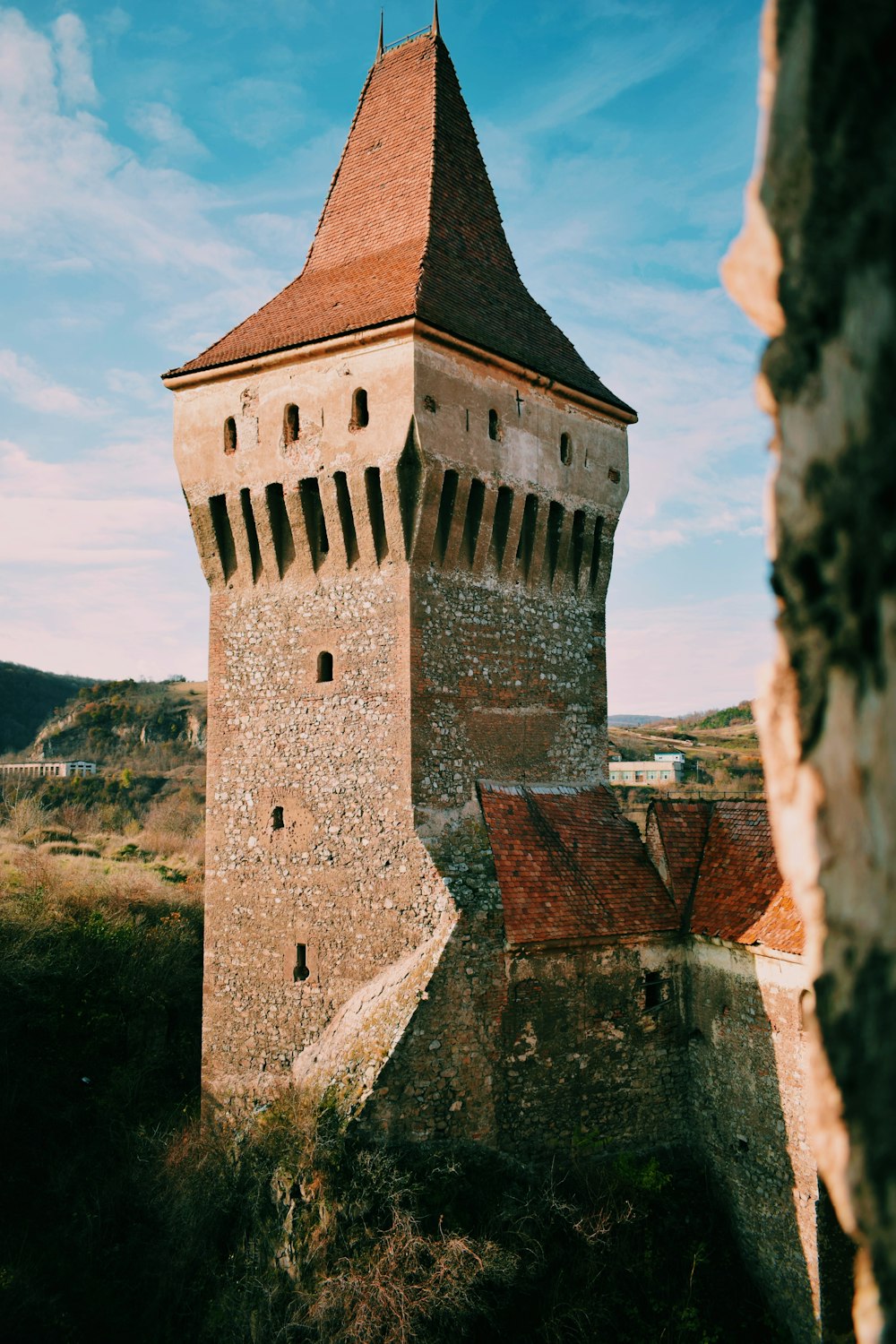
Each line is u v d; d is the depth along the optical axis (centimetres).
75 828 6819
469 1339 1570
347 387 2105
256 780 2267
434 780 2062
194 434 2355
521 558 2359
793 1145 1783
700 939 2086
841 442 420
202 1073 2266
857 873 414
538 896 2019
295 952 2141
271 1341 1566
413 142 2536
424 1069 1773
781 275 456
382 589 2100
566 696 2433
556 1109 1928
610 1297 1723
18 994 2612
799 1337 1719
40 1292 1856
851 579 416
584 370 2561
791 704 463
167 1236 1917
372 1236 1588
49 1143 2373
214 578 2386
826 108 421
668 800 2384
